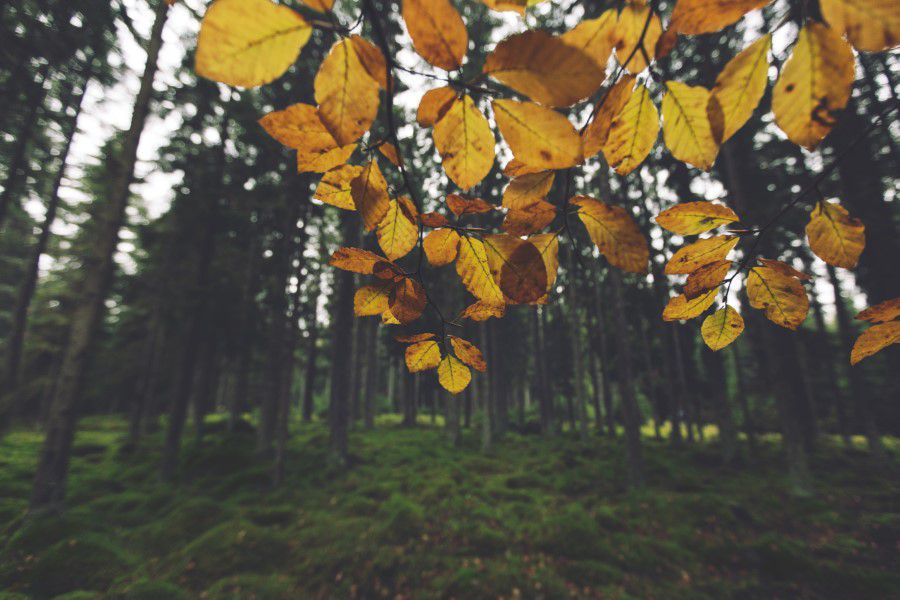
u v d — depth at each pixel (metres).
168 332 12.30
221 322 12.26
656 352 19.09
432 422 22.30
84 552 5.32
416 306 0.58
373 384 19.88
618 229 0.45
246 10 0.28
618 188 13.27
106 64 7.54
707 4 0.35
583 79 0.32
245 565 5.38
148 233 12.03
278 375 12.52
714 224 0.49
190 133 11.25
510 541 6.19
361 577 5.18
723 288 0.55
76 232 17.59
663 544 6.11
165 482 9.41
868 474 10.10
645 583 5.17
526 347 26.86
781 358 8.93
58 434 6.41
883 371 13.67
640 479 8.94
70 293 19.89
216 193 11.30
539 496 8.41
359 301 0.57
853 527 6.59
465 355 0.60
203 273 11.59
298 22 0.29
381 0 2.03
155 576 5.11
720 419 12.14
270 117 0.40
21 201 13.02
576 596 4.85
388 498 8.05
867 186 8.77
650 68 0.40
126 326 19.09
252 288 13.84
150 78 7.67
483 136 0.41
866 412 11.44
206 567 5.29
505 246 0.48
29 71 7.10
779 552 5.65
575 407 25.69
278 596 4.77
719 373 12.51
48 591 4.74
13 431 17.25
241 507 7.40
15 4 6.14
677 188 13.20
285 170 11.36
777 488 8.86
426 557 5.66
